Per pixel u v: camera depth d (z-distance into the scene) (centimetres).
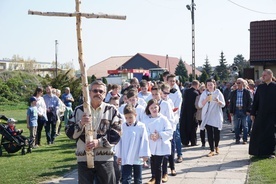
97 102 457
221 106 1013
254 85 1505
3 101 4450
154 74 3856
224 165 894
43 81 2467
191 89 1189
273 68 2653
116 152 630
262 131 940
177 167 887
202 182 746
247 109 1191
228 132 1515
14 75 5012
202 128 1024
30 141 1206
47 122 1398
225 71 7875
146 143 629
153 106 694
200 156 1016
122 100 848
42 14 429
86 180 452
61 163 990
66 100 1697
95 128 452
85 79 445
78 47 444
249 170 823
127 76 3572
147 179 778
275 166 836
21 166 962
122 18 441
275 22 2783
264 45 2692
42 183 783
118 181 670
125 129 630
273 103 934
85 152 450
